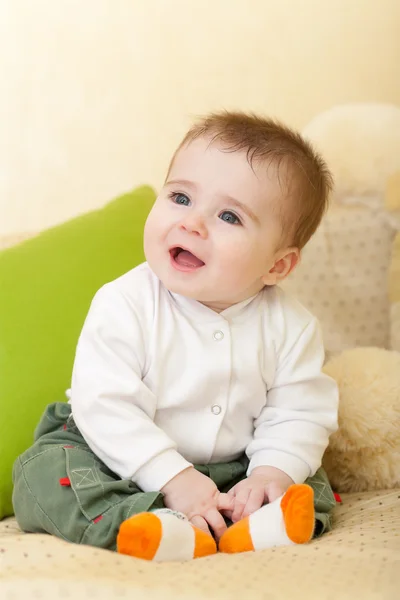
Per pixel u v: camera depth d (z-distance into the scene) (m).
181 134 2.17
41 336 1.47
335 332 2.01
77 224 1.66
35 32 2.10
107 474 1.18
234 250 1.20
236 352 1.26
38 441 1.26
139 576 0.87
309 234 1.32
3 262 1.51
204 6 2.15
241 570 0.91
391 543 1.03
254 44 2.18
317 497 1.24
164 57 2.15
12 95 2.11
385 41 2.19
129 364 1.21
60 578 0.82
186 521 1.04
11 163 2.12
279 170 1.23
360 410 1.41
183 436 1.23
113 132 2.15
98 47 2.13
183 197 1.24
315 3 2.18
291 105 2.19
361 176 2.07
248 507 1.12
